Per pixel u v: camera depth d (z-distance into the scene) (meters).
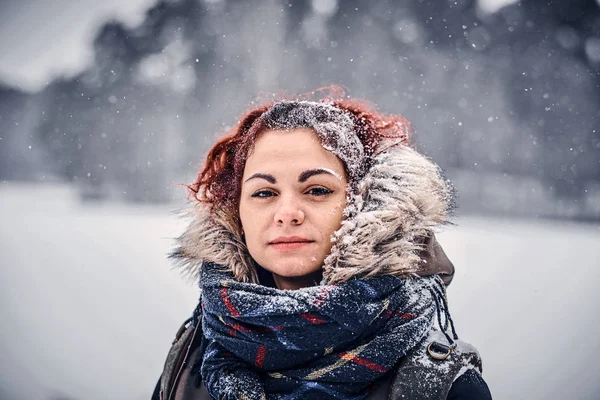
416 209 1.04
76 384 3.38
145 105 30.25
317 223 1.02
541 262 6.91
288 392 1.00
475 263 6.58
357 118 1.17
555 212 25.09
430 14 31.45
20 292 5.66
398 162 1.09
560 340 3.74
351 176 1.07
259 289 1.02
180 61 31.31
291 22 30.98
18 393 3.22
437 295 1.09
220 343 1.07
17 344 4.06
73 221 14.60
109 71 32.81
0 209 22.41
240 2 31.42
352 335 0.98
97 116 31.16
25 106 45.78
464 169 25.95
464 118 27.50
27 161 44.22
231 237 1.16
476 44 30.88
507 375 3.26
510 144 26.59
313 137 1.05
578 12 31.77
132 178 28.16
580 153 27.70
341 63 29.98
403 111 27.72
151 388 3.35
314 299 0.96
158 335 4.19
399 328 0.99
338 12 31.34
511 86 29.67
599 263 6.97
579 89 29.81
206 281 1.11
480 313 4.30
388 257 1.00
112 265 7.01
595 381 3.13
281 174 1.03
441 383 0.95
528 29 31.36
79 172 30.31
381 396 0.97
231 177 1.19
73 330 4.39
